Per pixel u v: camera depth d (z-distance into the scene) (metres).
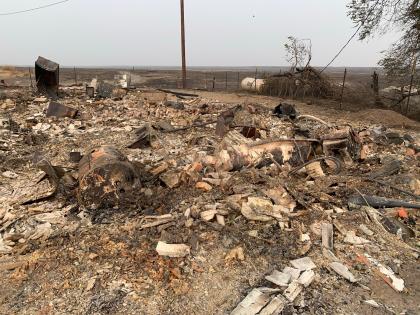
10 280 4.43
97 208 5.96
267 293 4.18
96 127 12.27
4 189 6.98
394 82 19.67
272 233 5.28
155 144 10.15
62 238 5.17
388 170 8.05
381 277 4.66
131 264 4.62
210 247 4.98
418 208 6.33
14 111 14.07
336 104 20.38
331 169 7.95
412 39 17.73
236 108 12.06
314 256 4.95
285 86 23.89
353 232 5.51
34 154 8.84
